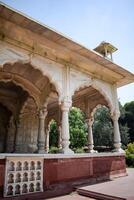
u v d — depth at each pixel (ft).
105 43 28.53
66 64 22.95
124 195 14.61
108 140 80.48
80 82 24.07
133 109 95.14
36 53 20.49
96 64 24.18
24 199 14.60
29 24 17.15
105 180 22.50
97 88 26.50
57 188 17.60
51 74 21.25
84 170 20.74
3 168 14.84
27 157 16.21
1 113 37.27
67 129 20.67
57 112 44.01
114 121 27.94
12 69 25.27
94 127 85.35
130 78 28.40
